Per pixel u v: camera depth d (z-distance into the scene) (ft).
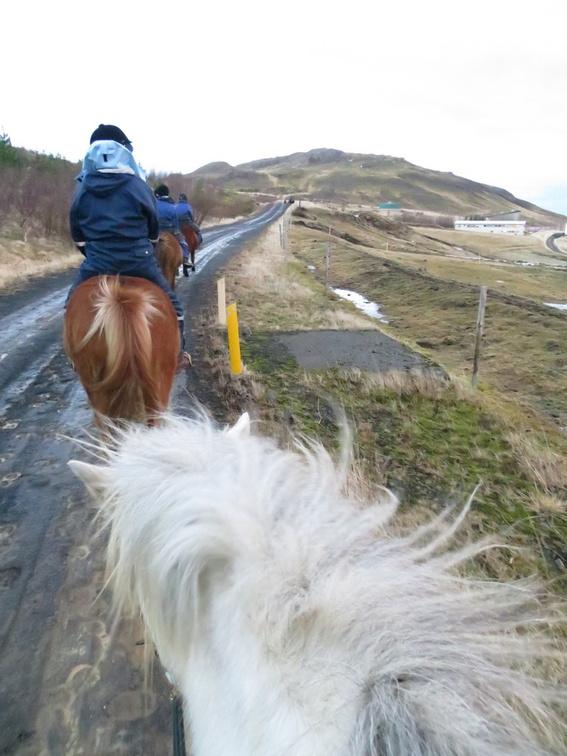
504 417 23.25
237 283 52.24
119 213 13.37
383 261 78.69
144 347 11.10
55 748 8.43
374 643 2.96
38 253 65.87
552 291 94.22
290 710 2.97
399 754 2.50
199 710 3.71
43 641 10.38
